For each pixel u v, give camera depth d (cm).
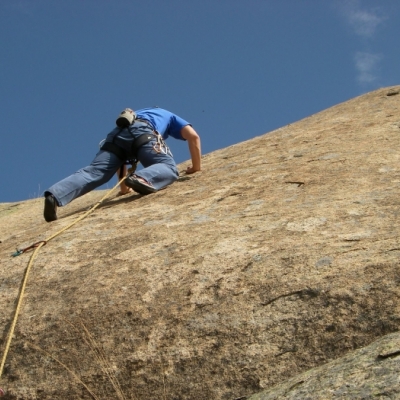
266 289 332
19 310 380
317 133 709
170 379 309
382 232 362
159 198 562
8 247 503
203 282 355
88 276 396
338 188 468
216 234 418
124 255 412
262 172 573
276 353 298
